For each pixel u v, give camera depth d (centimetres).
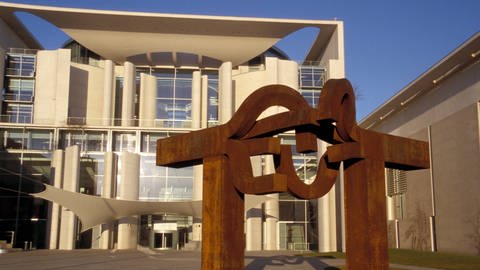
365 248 1012
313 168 4084
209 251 1030
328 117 960
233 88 4491
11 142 3878
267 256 2828
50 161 3800
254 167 3700
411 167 1193
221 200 1027
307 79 4434
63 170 3725
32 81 4272
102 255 2819
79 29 4216
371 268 1000
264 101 1039
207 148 1078
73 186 3641
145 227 3994
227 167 1047
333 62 4222
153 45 4328
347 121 1005
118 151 3962
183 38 4309
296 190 1005
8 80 4259
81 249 3641
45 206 3731
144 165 3916
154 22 4188
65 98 4119
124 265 2050
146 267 1945
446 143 3022
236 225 1039
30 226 3697
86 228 3441
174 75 4534
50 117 4134
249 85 4453
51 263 2142
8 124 3859
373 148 1059
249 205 3353
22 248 3641
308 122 987
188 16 4119
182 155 1144
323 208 3791
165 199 3878
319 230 3794
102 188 3797
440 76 3031
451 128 2961
